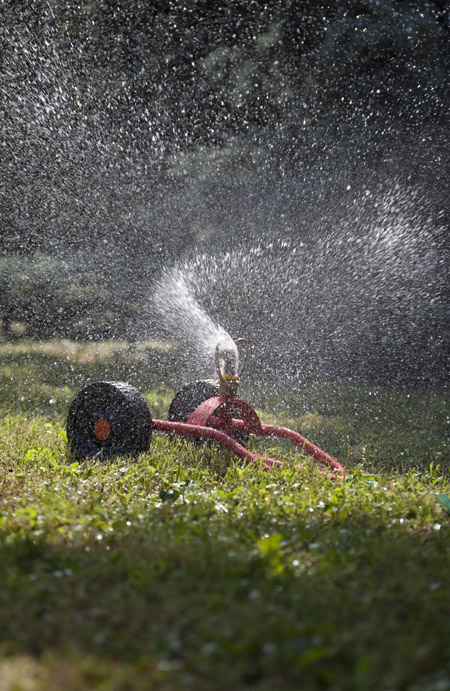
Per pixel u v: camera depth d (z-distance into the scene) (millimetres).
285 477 16641
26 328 43938
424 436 23781
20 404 26719
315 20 42500
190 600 9359
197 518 13359
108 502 14492
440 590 10055
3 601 9188
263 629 8453
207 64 44062
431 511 14758
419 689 7562
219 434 17609
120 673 7621
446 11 40125
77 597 9453
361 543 12344
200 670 7746
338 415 27531
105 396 18281
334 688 7492
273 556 10891
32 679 7586
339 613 9078
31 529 12250
